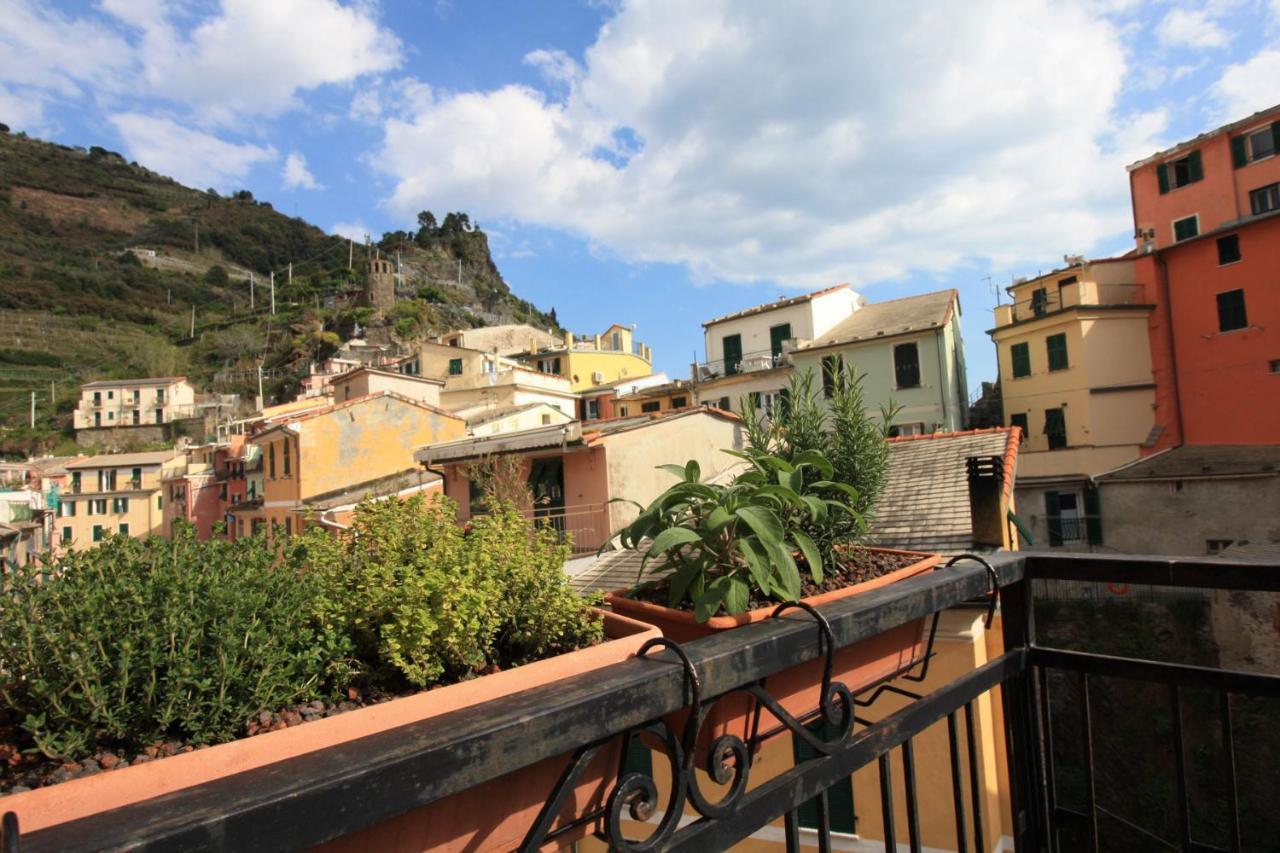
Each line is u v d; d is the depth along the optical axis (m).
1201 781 11.37
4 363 67.31
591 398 37.28
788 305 28.86
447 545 3.07
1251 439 20.52
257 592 2.42
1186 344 22.20
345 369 60.72
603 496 12.48
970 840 5.67
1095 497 20.66
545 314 118.50
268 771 0.76
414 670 2.59
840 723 1.45
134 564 2.41
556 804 0.98
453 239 119.25
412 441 22.70
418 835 1.44
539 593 3.07
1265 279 20.39
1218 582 1.69
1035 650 1.99
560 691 1.00
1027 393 24.66
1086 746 1.88
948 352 24.72
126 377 68.62
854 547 4.36
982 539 7.31
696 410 14.40
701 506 3.18
